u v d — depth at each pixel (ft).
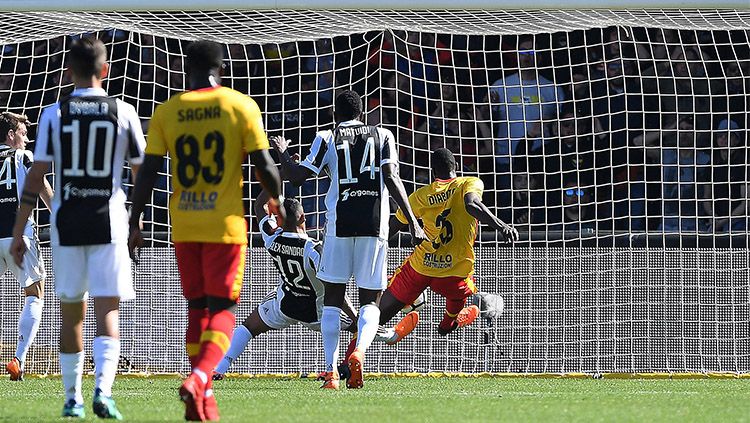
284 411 54.95
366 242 75.05
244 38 112.06
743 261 113.80
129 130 50.19
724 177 154.10
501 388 83.25
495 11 98.17
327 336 78.43
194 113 48.08
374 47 150.71
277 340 107.86
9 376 101.96
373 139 74.95
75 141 49.06
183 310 107.04
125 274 49.70
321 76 150.82
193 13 101.35
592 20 102.17
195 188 47.88
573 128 154.20
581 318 111.86
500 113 154.61
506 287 112.68
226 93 48.52
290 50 150.92
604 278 112.16
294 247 85.25
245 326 88.69
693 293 112.57
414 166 136.36
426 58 153.89
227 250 47.60
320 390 77.10
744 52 155.43
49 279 108.17
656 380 100.89
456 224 88.53
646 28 140.87
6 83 149.18
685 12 101.30
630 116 152.87
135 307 106.83
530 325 111.75
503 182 153.79
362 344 76.28
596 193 140.05
